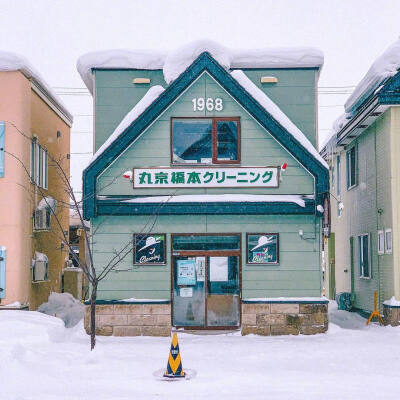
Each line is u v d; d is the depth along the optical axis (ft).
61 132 69.05
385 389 26.32
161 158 46.42
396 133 49.47
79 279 70.69
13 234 49.47
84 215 45.19
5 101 50.14
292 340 41.93
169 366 29.14
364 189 59.93
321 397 24.90
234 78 46.16
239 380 28.12
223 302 46.01
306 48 50.06
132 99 50.90
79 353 35.68
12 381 28.09
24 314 45.83
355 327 50.88
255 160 46.50
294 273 45.78
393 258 48.73
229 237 46.32
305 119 50.57
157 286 45.73
